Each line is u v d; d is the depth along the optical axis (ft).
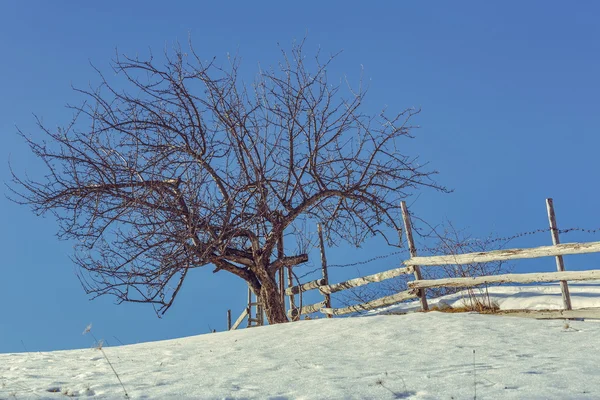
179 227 43.21
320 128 48.19
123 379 20.63
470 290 40.34
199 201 42.60
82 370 23.93
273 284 47.09
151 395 17.49
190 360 25.39
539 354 22.00
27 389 19.10
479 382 17.58
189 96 44.27
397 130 49.19
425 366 20.59
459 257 38.11
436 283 39.58
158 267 41.37
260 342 29.55
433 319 31.60
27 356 30.53
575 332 26.76
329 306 49.98
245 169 45.68
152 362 25.54
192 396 17.15
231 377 20.04
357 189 50.16
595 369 18.67
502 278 35.65
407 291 42.22
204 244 43.19
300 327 33.47
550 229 33.91
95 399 17.28
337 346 26.32
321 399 16.30
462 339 25.99
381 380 18.39
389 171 50.21
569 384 16.88
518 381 17.47
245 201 44.47
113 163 43.19
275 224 46.75
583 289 37.17
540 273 33.78
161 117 44.29
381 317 33.71
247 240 48.47
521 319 31.09
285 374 20.18
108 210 42.55
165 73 44.27
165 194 43.96
